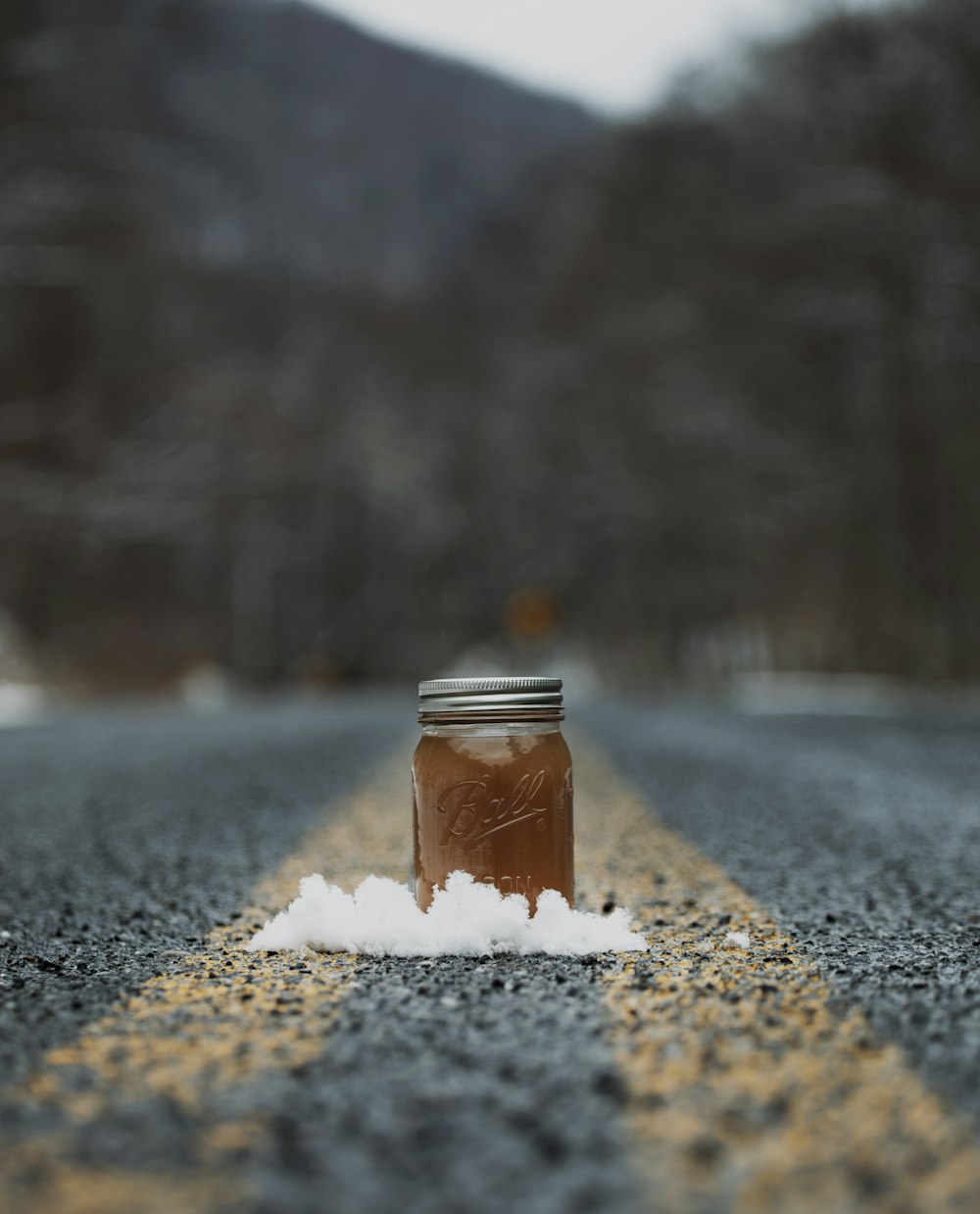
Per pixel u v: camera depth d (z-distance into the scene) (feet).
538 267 236.43
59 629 156.56
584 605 223.71
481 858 11.45
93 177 142.41
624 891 15.31
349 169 540.11
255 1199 5.87
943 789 28.27
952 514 111.75
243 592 204.54
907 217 105.09
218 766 36.42
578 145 221.87
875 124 105.19
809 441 136.77
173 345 174.60
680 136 154.20
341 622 228.84
